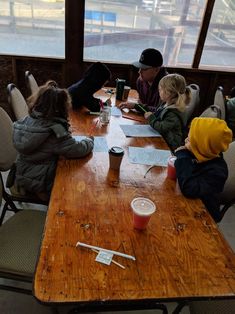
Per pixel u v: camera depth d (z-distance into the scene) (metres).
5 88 3.50
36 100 1.42
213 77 3.70
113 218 1.09
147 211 1.01
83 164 1.46
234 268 0.92
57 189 1.23
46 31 3.32
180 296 0.81
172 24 3.48
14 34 3.30
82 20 3.21
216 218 1.34
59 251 0.91
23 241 1.30
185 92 1.99
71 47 3.34
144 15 3.40
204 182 1.24
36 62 3.40
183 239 1.02
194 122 1.28
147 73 2.41
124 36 3.49
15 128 1.48
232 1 3.35
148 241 0.99
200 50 3.55
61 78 3.54
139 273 0.86
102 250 0.93
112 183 1.32
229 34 3.57
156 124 1.95
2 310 1.47
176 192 1.30
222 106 2.67
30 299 1.54
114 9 3.30
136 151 1.65
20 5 3.14
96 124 1.99
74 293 0.78
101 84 2.18
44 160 1.50
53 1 3.16
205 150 1.21
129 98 2.69
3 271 1.16
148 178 1.39
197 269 0.90
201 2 3.34
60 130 1.40
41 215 1.49
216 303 1.11
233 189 1.57
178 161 1.31
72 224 1.03
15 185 1.64
